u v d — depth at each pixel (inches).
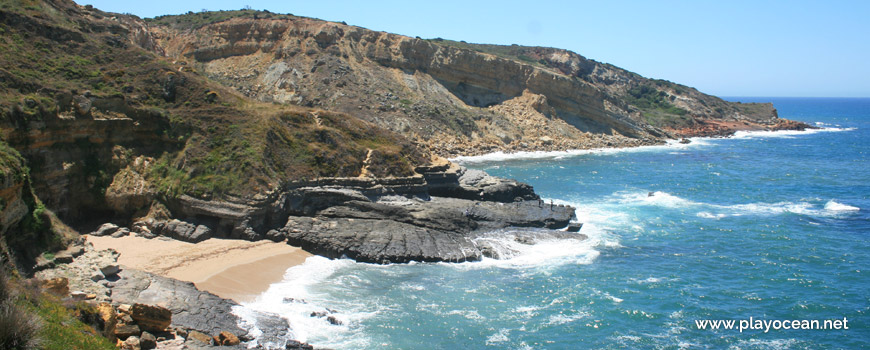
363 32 4269.2
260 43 4109.3
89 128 1614.2
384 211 1715.1
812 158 3752.5
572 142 4156.0
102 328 895.7
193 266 1343.5
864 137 5305.1
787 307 1278.3
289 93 3727.9
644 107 6072.8
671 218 2036.2
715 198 2417.6
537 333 1135.6
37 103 1487.5
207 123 1788.9
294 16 4441.4
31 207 1217.4
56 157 1539.1
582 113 4630.9
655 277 1441.9
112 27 2191.2
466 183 2103.8
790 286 1395.2
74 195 1573.6
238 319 1091.3
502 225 1791.3
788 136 5423.2
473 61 4389.8
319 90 3745.1
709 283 1409.9
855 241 1752.0
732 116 6387.8
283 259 1450.5
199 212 1584.6
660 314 1232.8
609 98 5236.2
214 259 1398.9
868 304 1290.6
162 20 4343.0
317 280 1347.2
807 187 2682.1
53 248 1204.5
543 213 1879.9
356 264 1467.8
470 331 1132.5
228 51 4089.6
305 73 3882.9
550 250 1632.6
